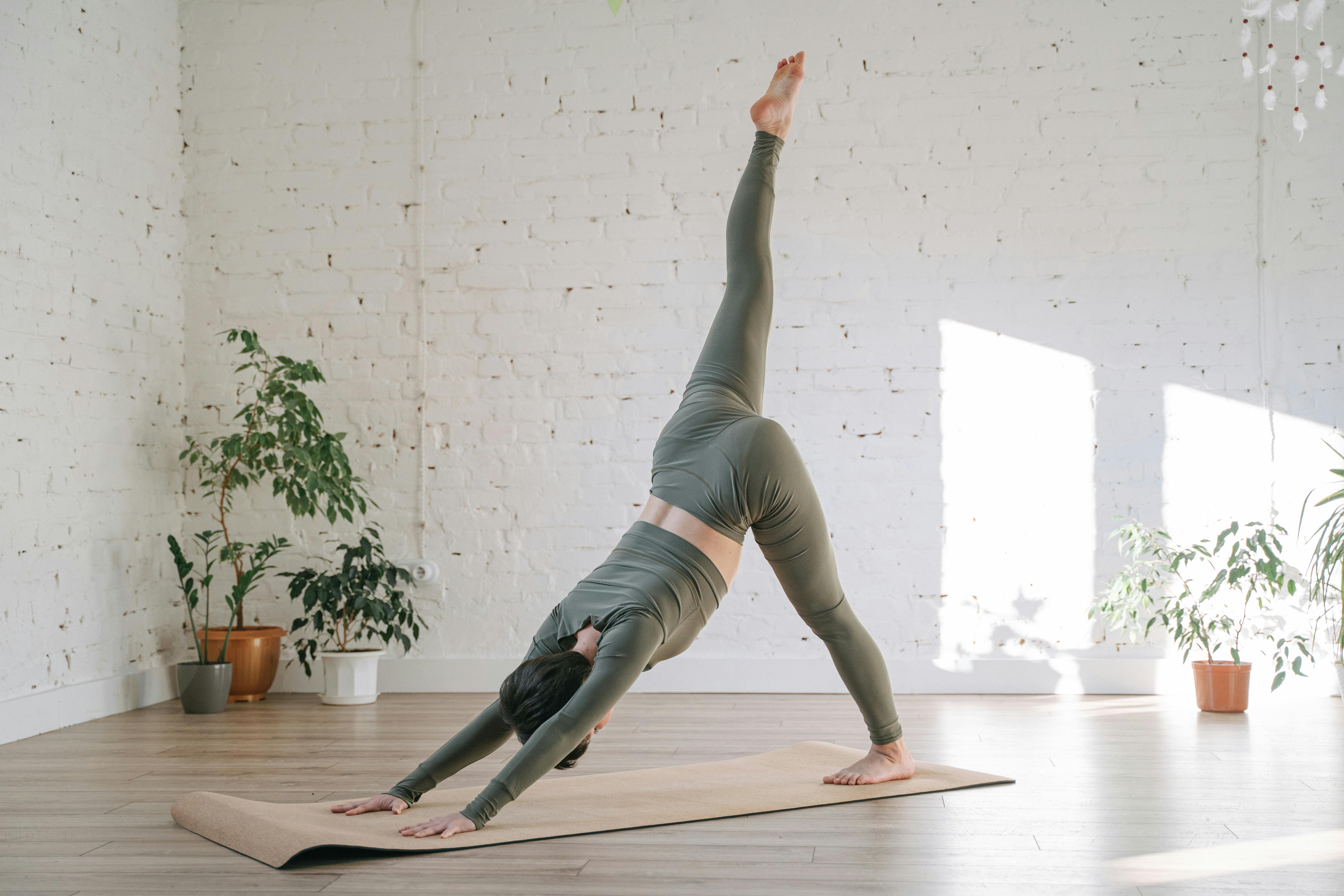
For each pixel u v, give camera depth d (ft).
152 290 15.24
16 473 12.37
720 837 7.57
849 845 7.33
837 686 14.79
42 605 12.73
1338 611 13.91
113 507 14.19
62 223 13.34
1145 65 14.79
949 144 15.05
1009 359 14.89
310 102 15.97
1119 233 14.78
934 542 14.88
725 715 13.03
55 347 13.15
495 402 15.55
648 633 7.34
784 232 15.23
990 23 15.03
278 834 7.22
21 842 7.54
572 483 15.40
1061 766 9.93
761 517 8.03
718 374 8.46
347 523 15.61
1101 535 14.66
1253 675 14.11
